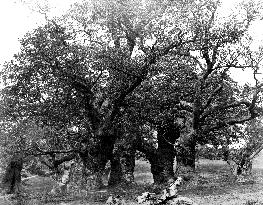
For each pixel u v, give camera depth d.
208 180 36.19
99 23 33.81
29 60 31.66
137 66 31.72
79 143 34.19
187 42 34.72
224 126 38.69
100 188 32.81
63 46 32.03
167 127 38.38
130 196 27.77
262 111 37.47
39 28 31.95
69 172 37.12
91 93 33.34
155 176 38.84
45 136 35.06
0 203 30.03
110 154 34.16
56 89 33.38
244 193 26.28
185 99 38.00
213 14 34.88
